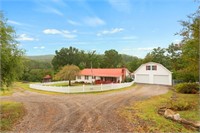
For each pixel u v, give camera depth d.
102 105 16.70
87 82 49.44
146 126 10.12
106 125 10.45
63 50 76.94
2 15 14.09
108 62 83.88
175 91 29.06
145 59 65.12
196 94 25.11
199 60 17.19
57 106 16.39
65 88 28.03
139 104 17.19
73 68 42.97
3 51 13.64
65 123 10.93
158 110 14.47
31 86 37.91
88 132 9.35
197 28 16.88
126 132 9.26
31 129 9.82
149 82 45.19
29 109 15.12
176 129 9.62
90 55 82.00
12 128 9.95
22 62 16.06
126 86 36.91
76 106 16.30
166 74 42.16
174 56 55.00
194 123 10.20
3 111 14.20
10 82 15.49
